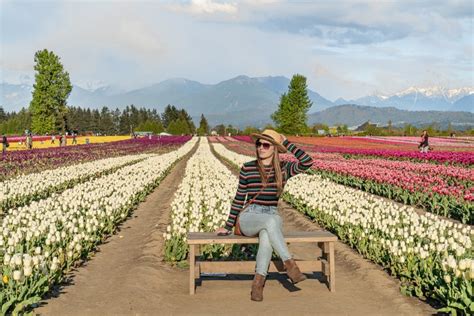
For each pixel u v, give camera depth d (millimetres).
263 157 7020
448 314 6340
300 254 10188
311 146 55781
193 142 77938
